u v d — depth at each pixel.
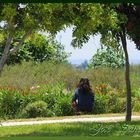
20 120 20.31
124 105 24.62
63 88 28.80
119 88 30.97
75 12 14.66
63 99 23.12
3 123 19.20
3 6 13.87
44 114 22.47
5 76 31.58
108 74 33.91
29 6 13.99
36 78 31.95
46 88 25.66
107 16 15.31
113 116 21.70
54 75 32.75
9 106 22.28
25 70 32.41
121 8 17.69
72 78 32.62
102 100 24.12
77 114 21.42
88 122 18.67
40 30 15.20
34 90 24.86
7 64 36.50
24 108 22.39
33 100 22.97
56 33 15.32
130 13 17.94
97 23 14.73
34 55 39.78
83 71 34.03
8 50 14.68
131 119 20.09
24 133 15.46
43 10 13.79
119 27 17.56
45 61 36.78
